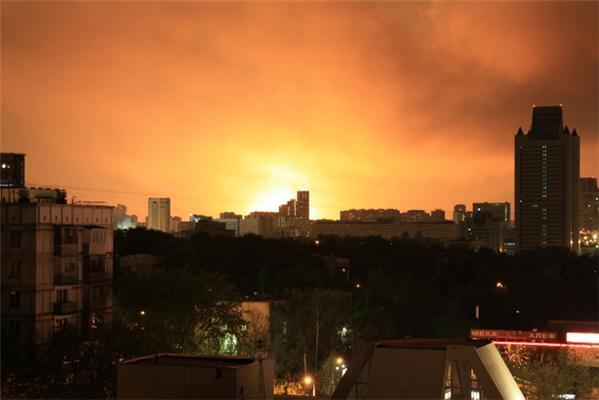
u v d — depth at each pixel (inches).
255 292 4375.0
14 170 4106.8
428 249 7647.6
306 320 3314.5
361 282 5743.1
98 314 2775.6
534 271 6441.9
